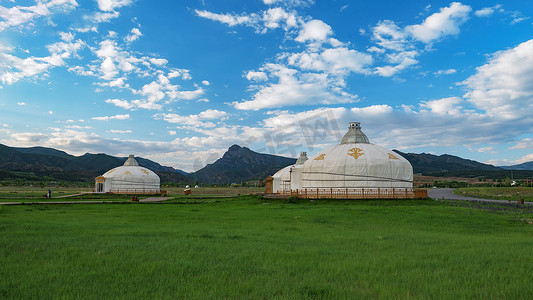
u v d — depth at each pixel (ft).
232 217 88.33
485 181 542.16
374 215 93.40
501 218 90.22
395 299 24.18
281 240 50.19
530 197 217.77
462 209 108.17
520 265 34.91
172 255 37.55
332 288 26.35
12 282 27.09
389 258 37.76
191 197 214.48
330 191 151.74
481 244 49.39
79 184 502.38
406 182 156.46
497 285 27.66
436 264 35.45
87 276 29.07
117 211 106.83
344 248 44.80
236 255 38.09
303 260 36.40
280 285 27.14
